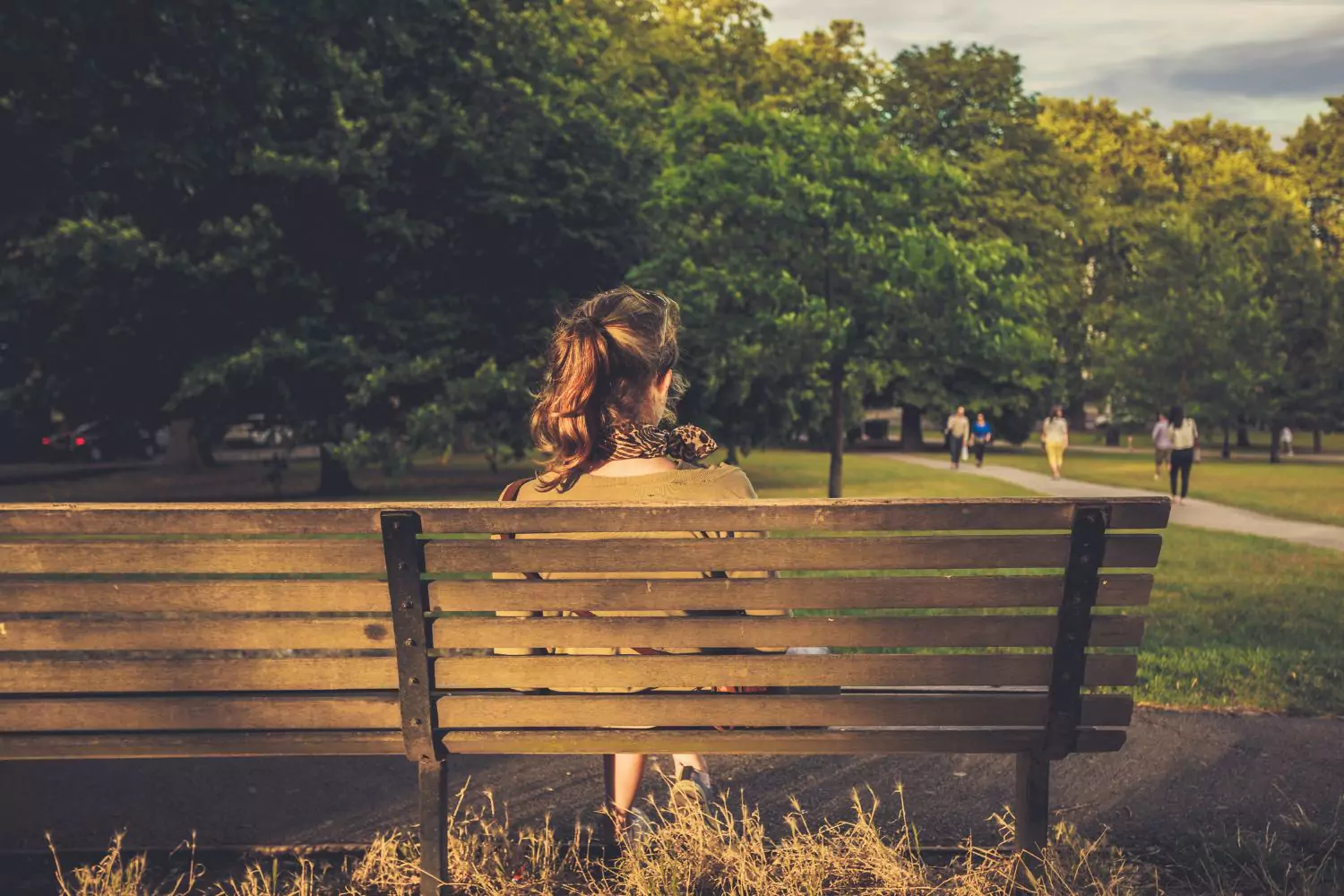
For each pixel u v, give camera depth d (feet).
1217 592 31.48
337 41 71.97
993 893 9.62
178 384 75.82
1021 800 9.17
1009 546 8.29
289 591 8.52
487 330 75.20
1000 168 139.03
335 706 8.74
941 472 107.65
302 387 73.20
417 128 71.10
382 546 8.36
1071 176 155.33
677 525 8.17
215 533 8.39
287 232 71.15
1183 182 198.90
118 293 67.00
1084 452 159.43
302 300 71.36
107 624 8.63
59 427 114.21
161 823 12.00
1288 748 14.37
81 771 13.67
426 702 8.63
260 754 8.92
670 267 64.75
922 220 64.85
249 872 9.98
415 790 13.05
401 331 72.95
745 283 61.93
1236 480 96.43
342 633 8.66
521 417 73.00
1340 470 113.39
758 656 8.60
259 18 64.03
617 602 8.41
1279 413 139.23
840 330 60.54
